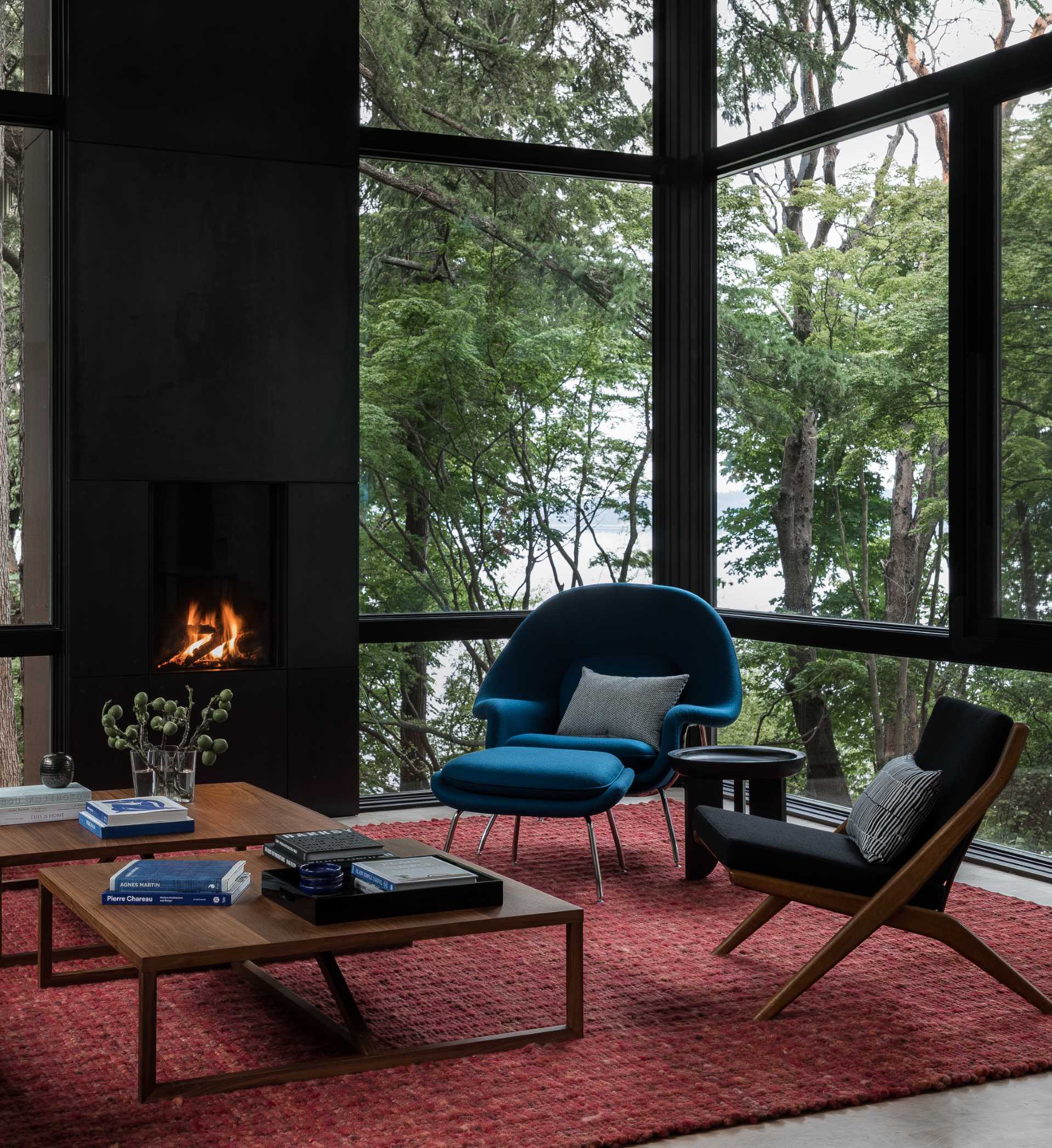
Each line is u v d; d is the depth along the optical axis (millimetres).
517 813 4562
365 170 6199
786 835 3592
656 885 4680
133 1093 2756
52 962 3512
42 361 5523
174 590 5609
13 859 3422
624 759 4867
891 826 3352
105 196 5363
